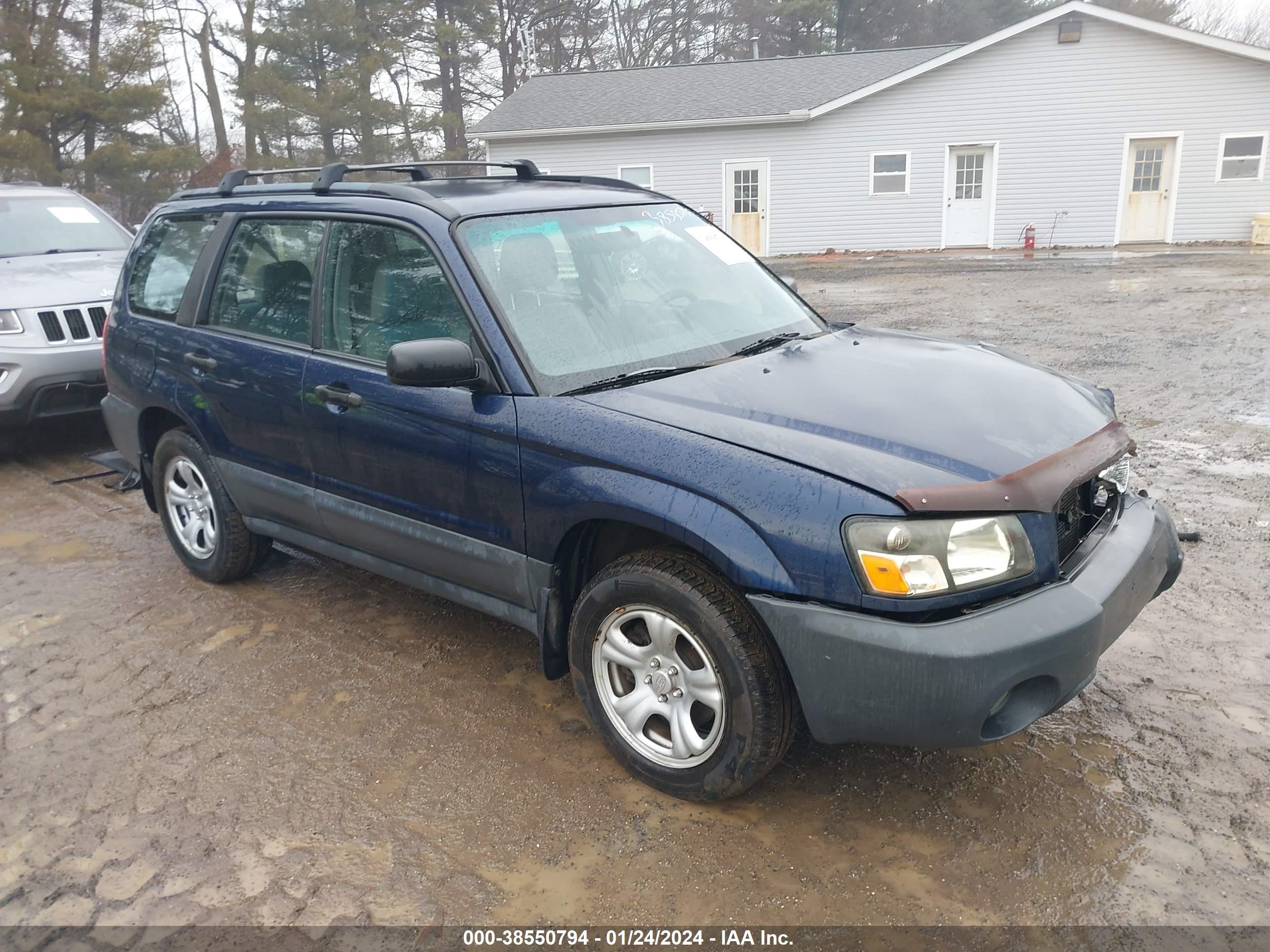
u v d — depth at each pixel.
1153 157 21.92
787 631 2.58
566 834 2.88
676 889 2.64
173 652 4.12
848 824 2.87
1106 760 3.10
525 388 3.12
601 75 28.06
